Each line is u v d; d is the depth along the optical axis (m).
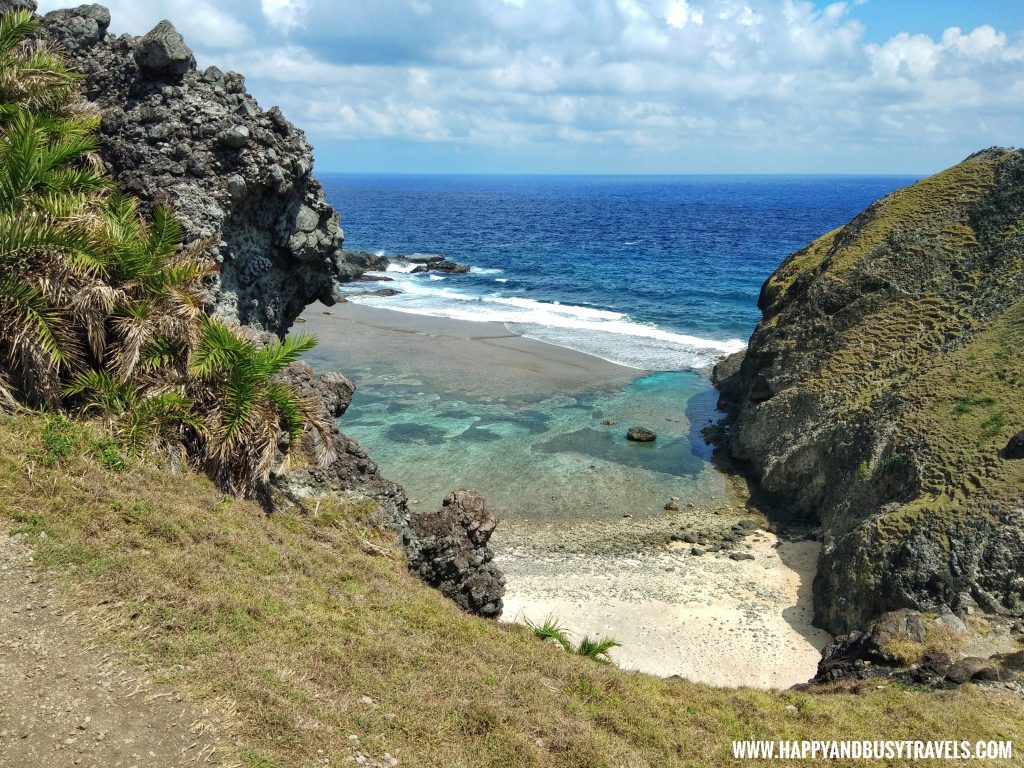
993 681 16.86
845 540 26.03
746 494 34.94
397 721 9.98
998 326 33.62
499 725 10.66
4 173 14.64
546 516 31.62
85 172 17.05
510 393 46.00
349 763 8.73
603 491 34.09
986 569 22.86
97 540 11.14
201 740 8.24
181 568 11.39
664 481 35.53
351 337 58.19
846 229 47.81
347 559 15.47
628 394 46.56
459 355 53.47
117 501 12.23
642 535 30.45
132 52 22.02
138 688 8.66
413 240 132.62
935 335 36.44
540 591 25.77
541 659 14.03
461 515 18.62
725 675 21.72
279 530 15.16
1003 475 25.02
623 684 14.07
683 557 28.83
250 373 15.48
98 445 13.20
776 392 39.72
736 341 58.91
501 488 33.78
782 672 21.98
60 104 18.14
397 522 18.19
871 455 30.23
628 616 24.48
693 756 12.01
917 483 27.11
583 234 144.25
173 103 21.66
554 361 52.59
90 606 9.71
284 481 17.31
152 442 14.09
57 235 13.77
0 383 12.98
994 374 30.44
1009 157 43.53
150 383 14.92
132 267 15.14
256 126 23.02
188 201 20.91
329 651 10.99
